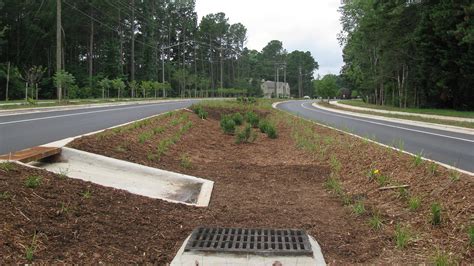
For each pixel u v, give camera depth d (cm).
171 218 551
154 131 1207
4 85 4472
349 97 11500
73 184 568
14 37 5375
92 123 1439
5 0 5119
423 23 3447
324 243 490
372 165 826
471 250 441
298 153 1203
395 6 3603
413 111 3406
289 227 546
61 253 396
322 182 820
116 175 753
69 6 5262
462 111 3338
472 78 3219
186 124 1620
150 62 7469
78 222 463
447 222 509
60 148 774
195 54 9281
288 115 2794
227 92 9031
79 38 5934
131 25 6425
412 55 4072
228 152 1280
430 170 670
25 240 396
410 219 551
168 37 8438
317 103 6362
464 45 3158
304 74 14988
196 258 422
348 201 661
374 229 534
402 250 465
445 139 1447
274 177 869
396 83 4950
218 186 775
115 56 6266
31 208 454
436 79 3503
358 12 5056
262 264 414
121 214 520
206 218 571
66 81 3027
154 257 432
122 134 1034
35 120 1520
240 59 11581
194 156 1102
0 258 357
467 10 2883
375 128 1941
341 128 1753
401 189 643
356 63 6044
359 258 447
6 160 616
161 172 783
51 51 5853
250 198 696
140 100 4612
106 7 5594
